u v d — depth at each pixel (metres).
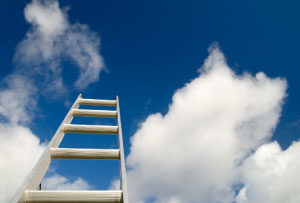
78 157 2.21
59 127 2.63
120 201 1.65
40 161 1.87
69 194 1.62
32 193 1.58
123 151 2.19
